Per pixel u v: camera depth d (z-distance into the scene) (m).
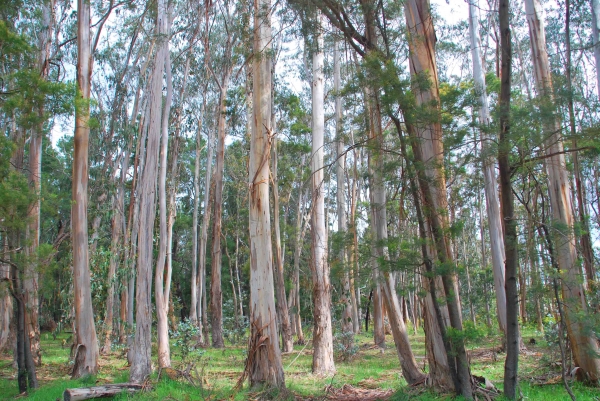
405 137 9.00
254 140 11.72
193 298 25.36
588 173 18.61
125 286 22.19
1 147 10.03
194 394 10.52
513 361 8.22
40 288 13.00
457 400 8.62
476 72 18.88
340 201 21.66
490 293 28.33
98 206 23.95
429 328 9.88
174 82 24.75
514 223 8.16
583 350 10.54
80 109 10.97
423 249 8.70
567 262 10.41
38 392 11.02
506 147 7.96
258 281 11.21
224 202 35.84
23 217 10.48
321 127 16.11
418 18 9.97
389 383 12.19
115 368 16.58
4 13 11.80
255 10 12.10
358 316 33.62
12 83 11.58
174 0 18.48
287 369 15.56
